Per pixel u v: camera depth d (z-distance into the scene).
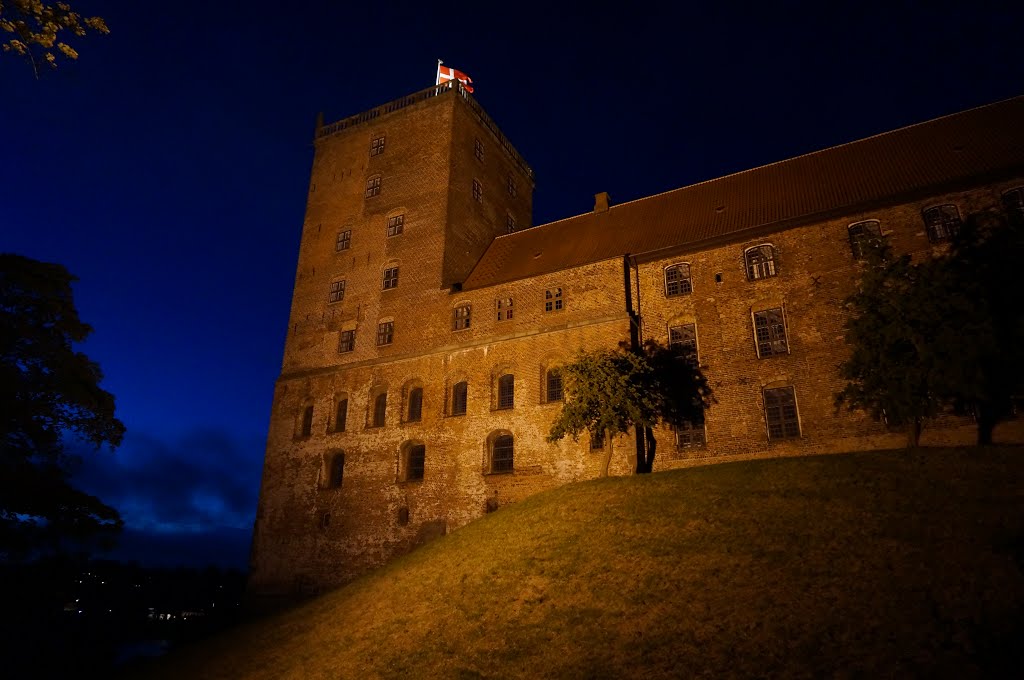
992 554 13.98
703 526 19.12
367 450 36.62
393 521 34.09
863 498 18.44
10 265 27.88
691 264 32.06
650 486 23.48
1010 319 20.23
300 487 38.06
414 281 39.41
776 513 18.81
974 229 22.53
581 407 26.78
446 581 21.08
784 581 15.12
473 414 33.91
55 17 10.18
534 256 39.03
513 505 27.14
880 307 22.36
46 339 27.88
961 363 19.91
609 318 31.70
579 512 22.77
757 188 35.44
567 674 13.94
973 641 11.38
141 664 26.05
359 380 38.72
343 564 34.72
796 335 28.55
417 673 16.03
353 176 45.53
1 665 24.75
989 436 23.53
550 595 17.72
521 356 33.62
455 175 41.88
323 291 43.09
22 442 26.06
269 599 36.16
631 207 39.94
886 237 27.91
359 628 20.28
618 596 16.56
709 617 14.51
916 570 14.14
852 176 32.03
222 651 23.38
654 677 12.95
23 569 24.95
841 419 26.50
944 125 32.62
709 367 29.91
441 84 44.69
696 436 29.28
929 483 18.45
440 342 36.84
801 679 11.63
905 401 21.19
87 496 26.16
